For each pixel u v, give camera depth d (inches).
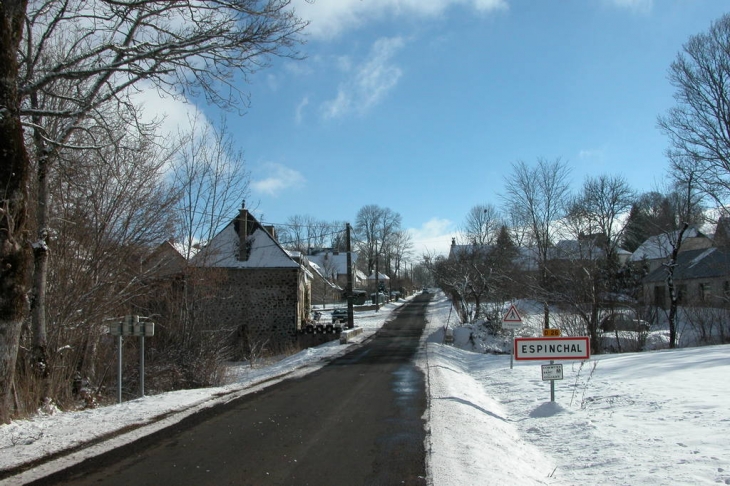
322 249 3752.5
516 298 1493.6
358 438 288.8
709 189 1097.4
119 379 446.3
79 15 395.9
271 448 266.7
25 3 326.0
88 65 416.2
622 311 1341.0
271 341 1258.6
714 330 1238.3
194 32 394.0
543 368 395.5
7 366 312.0
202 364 689.6
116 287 629.9
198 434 295.4
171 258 761.6
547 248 1380.4
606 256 1311.5
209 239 917.8
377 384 519.5
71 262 525.3
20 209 315.3
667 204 1419.8
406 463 238.8
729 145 1034.7
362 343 1107.3
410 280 4613.7
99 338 589.6
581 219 1317.7
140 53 383.2
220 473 224.4
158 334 789.9
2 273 306.2
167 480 214.8
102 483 210.5
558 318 1353.3
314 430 308.7
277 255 1295.5
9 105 306.8
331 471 227.9
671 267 1173.1
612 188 1640.0
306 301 1555.1
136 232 616.4
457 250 1900.8
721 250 1387.8
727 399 335.3
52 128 498.6
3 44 303.0
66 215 528.7
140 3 372.5
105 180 571.5
